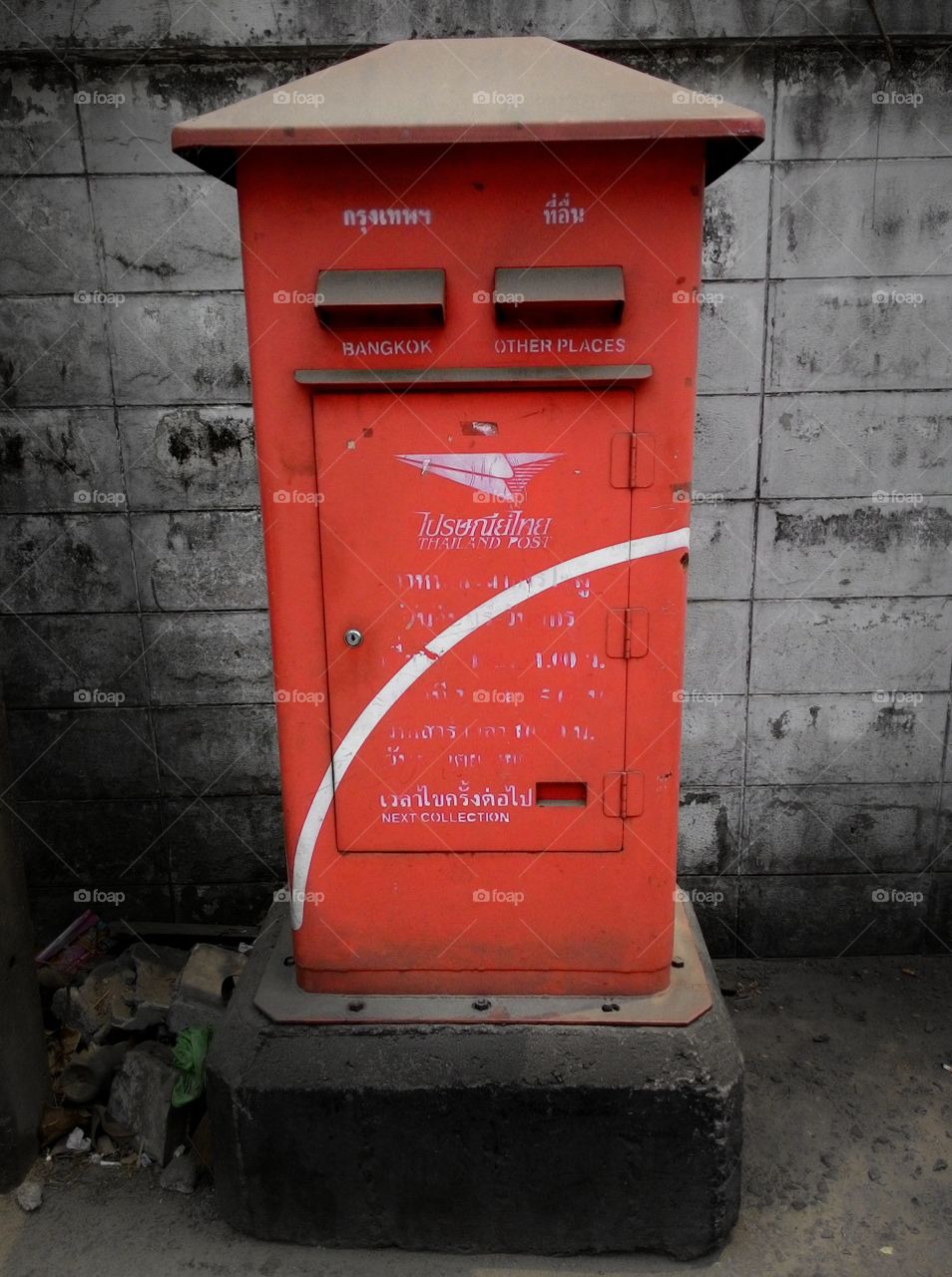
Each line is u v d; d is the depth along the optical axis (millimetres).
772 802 3383
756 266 2982
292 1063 2160
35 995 2617
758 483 3135
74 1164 2564
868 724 3312
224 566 3211
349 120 1825
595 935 2248
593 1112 2119
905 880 3443
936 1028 3115
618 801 2174
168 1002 2951
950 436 3092
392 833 2213
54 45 2850
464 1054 2145
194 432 3113
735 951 3510
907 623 3232
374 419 2004
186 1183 2459
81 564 3209
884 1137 2648
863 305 3006
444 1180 2188
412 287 1884
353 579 2086
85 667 3289
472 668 2121
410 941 2270
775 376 3057
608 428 1990
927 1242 2307
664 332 1944
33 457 3129
